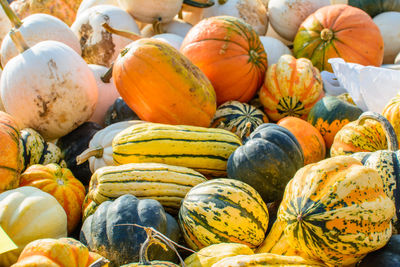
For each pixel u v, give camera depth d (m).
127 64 2.93
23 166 2.77
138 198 2.32
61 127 3.15
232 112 3.28
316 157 3.07
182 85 2.88
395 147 2.23
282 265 1.77
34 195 2.18
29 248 1.71
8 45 3.51
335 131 3.24
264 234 2.15
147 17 4.29
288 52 4.29
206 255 1.76
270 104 3.49
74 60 3.15
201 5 4.46
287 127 3.06
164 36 4.13
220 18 3.49
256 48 3.49
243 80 3.38
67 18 5.13
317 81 3.43
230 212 2.05
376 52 3.91
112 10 4.13
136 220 2.00
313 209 1.72
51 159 2.99
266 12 4.74
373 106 3.27
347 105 3.27
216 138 2.67
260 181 2.34
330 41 3.92
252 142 2.42
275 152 2.37
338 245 1.69
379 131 2.82
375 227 1.71
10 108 3.06
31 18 3.64
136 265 1.64
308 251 1.78
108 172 2.37
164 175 2.37
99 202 2.37
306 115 3.55
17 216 2.04
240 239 2.06
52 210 2.16
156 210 2.06
